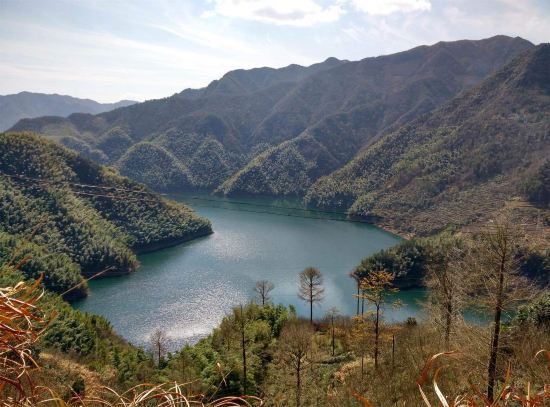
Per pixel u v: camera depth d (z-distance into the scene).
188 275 84.06
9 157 125.69
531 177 126.31
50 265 71.00
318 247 103.75
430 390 14.06
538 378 7.96
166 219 124.50
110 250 90.56
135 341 55.78
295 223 137.50
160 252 105.94
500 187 139.75
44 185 118.50
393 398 18.11
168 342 55.38
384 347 32.53
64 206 113.38
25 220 101.44
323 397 28.97
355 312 63.53
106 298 71.62
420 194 153.00
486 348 13.94
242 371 32.97
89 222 112.50
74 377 27.34
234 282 78.69
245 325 42.72
